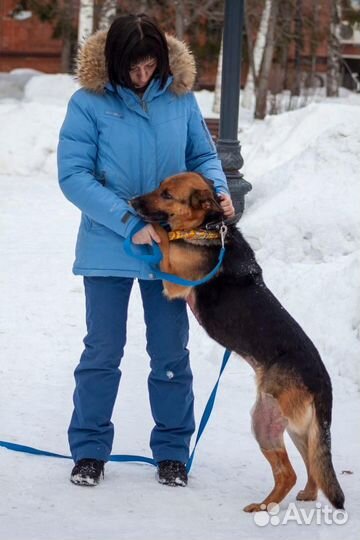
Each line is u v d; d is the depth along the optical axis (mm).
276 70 26844
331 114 13125
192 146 4445
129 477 4371
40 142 15227
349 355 5902
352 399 5535
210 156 4461
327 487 3803
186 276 4117
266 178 9859
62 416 5184
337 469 4484
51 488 4164
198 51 24172
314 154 9484
